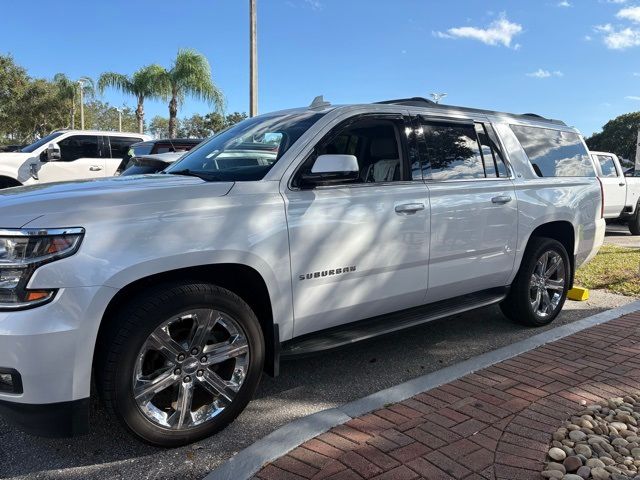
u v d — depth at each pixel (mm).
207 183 3252
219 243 3053
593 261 8750
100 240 2732
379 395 3572
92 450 3113
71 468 2936
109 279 2715
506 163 4910
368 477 2646
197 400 3234
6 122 35625
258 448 2932
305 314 3518
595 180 5875
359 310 3846
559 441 2979
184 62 22516
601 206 5887
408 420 3225
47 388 2625
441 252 4234
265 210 3287
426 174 4254
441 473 2678
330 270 3576
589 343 4621
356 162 3590
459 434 3055
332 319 3711
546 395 3566
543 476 2641
